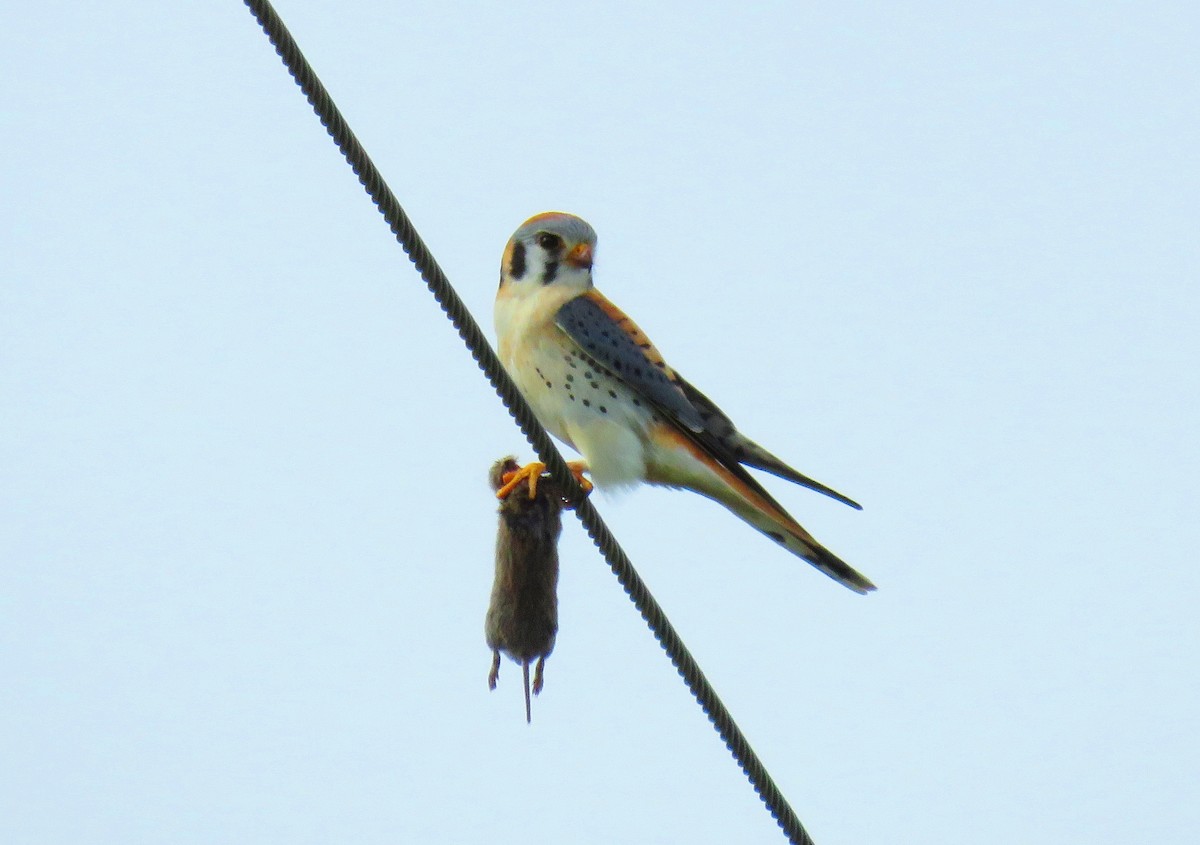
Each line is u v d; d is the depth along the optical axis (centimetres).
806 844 975
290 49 734
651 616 956
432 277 834
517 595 1027
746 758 950
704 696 945
